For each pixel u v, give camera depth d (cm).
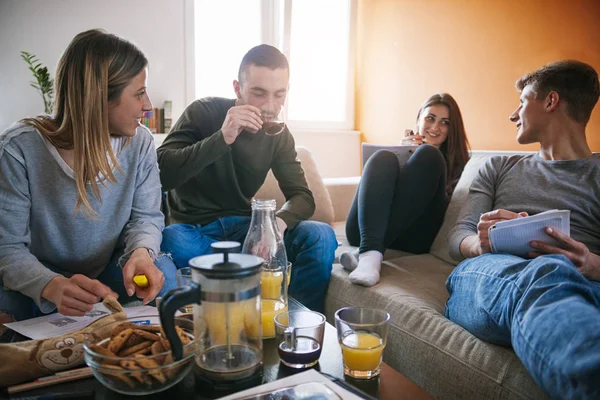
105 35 116
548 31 242
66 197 120
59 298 91
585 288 90
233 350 70
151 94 357
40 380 70
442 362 113
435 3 327
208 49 379
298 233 162
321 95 425
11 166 113
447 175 218
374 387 73
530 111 147
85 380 73
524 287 96
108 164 117
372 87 407
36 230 122
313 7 409
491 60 282
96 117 112
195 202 180
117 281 131
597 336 73
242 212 184
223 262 67
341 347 78
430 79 336
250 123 153
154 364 65
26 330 85
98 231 129
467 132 305
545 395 89
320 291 160
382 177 166
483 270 113
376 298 140
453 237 151
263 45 169
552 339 80
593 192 136
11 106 317
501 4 272
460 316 117
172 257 150
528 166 153
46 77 299
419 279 152
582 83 137
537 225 116
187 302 65
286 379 70
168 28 356
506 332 100
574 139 143
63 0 320
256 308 71
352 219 191
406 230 187
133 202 137
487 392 100
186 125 180
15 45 313
